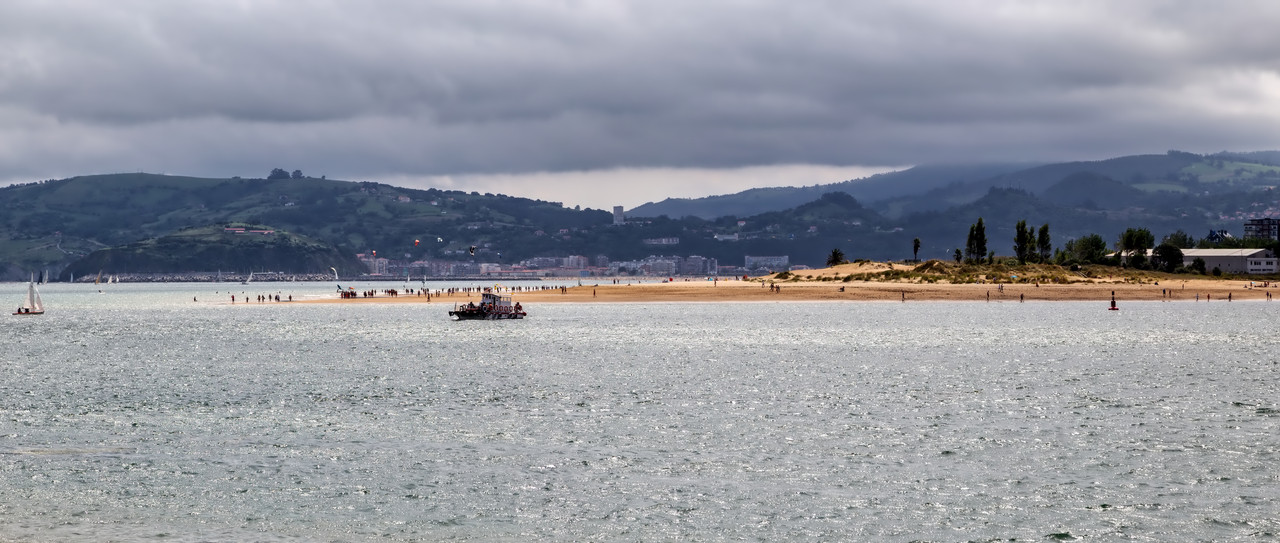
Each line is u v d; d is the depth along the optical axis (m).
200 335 137.50
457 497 40.09
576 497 40.00
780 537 35.12
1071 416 58.94
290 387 74.69
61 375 84.25
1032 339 118.88
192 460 46.62
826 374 82.25
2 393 71.44
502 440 51.59
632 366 89.44
